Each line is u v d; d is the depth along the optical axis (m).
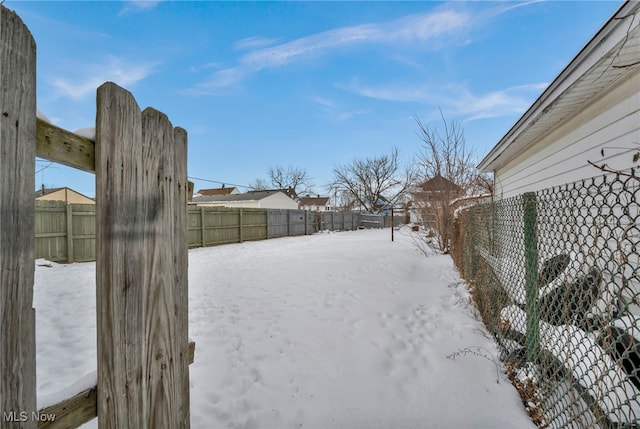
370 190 29.03
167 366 1.11
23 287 0.67
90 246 7.19
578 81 2.70
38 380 2.07
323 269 5.71
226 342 2.57
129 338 0.93
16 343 0.66
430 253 7.34
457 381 1.94
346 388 1.92
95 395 0.84
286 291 4.19
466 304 3.39
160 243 1.08
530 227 1.87
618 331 1.15
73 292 4.27
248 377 2.05
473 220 3.60
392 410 1.72
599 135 2.97
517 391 1.82
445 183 7.34
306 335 2.68
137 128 0.99
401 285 4.35
